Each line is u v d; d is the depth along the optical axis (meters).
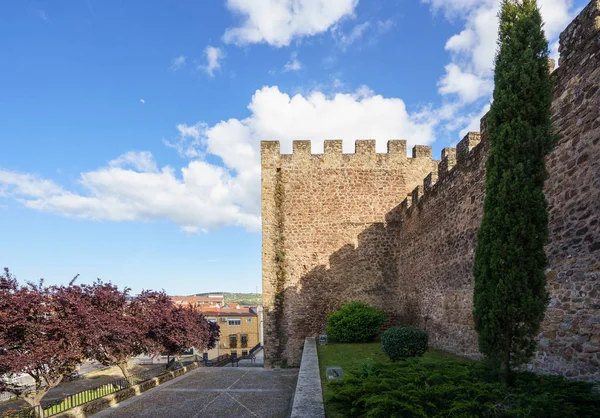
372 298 17.47
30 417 9.45
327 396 6.99
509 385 5.17
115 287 14.63
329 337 16.27
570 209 5.78
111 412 10.12
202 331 21.66
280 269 17.81
